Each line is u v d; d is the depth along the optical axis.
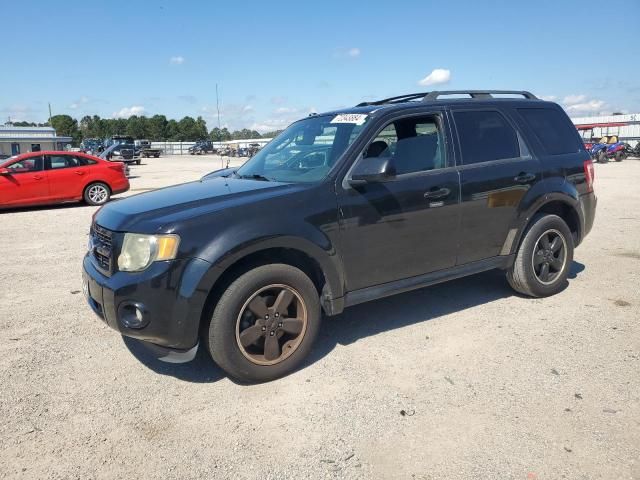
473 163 4.29
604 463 2.49
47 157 12.92
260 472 2.51
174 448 2.71
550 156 4.82
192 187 4.00
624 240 7.42
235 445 2.73
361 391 3.25
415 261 4.00
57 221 10.59
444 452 2.62
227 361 3.23
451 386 3.27
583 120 48.41
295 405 3.11
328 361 3.67
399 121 4.01
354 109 4.28
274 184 3.69
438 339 4.00
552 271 4.96
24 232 9.20
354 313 4.63
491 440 2.70
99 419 2.99
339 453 2.64
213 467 2.55
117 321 3.15
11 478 2.48
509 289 5.19
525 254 4.67
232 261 3.14
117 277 3.15
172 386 3.38
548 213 4.89
